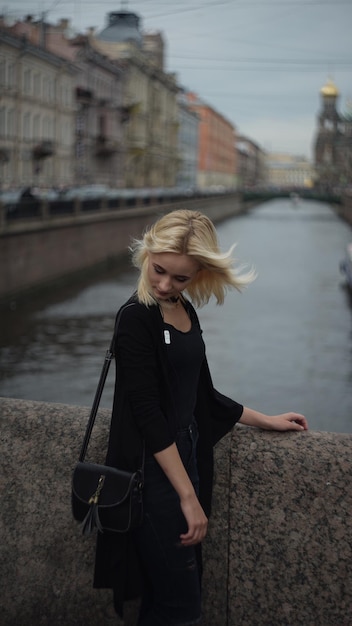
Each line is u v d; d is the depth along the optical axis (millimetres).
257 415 2488
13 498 2656
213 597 2535
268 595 2480
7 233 26766
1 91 42906
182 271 2105
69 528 2617
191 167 116688
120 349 2135
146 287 2160
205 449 2328
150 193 60500
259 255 46406
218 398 2377
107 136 64688
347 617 2410
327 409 15312
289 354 19938
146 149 79125
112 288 32906
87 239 37188
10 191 33812
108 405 15453
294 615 2459
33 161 48719
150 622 2307
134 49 72312
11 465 2654
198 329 2270
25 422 2660
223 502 2504
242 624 2516
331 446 2453
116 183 69562
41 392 16109
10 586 2686
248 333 22531
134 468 2164
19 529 2658
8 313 25719
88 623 2639
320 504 2418
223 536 2512
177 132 97375
